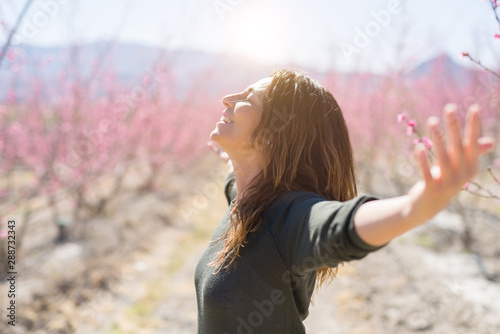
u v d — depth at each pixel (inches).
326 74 337.1
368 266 182.1
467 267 179.0
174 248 232.2
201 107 406.0
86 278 183.2
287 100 41.5
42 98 235.6
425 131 246.2
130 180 385.1
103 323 151.6
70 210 264.2
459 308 143.6
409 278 168.4
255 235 39.8
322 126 41.9
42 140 223.0
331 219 31.0
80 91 236.8
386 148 322.0
